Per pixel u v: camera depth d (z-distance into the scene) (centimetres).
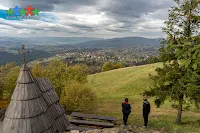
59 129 990
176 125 1702
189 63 491
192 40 522
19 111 837
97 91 5222
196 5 1080
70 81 3391
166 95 1795
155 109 3017
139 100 4034
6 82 3559
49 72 3578
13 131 809
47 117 909
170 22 1605
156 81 1881
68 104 3077
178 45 528
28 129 816
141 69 6775
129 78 5850
